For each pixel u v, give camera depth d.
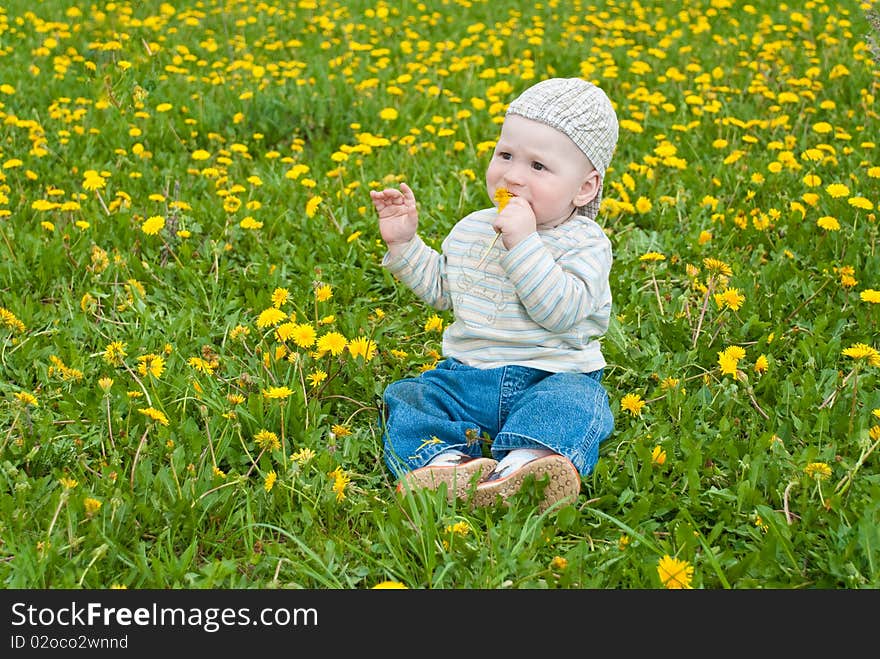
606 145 2.71
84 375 3.12
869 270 3.87
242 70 7.05
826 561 2.26
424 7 9.95
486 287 2.73
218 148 5.64
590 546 2.38
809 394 2.91
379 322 3.48
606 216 4.34
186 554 2.25
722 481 2.61
